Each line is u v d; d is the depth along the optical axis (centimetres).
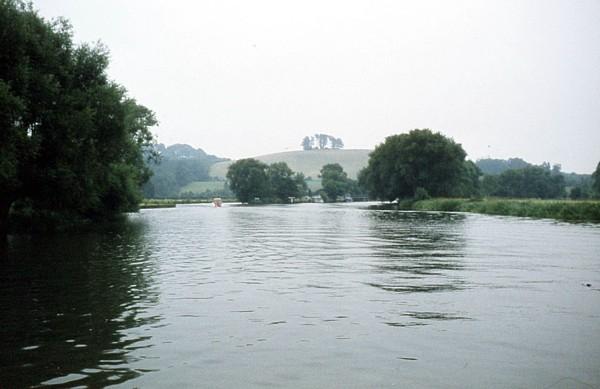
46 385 734
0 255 2412
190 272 1827
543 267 1930
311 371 785
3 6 2948
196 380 750
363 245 2853
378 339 955
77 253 2488
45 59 3369
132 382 743
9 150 2789
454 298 1335
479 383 736
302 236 3578
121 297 1368
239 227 4756
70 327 1054
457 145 11606
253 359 842
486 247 2695
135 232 4097
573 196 16212
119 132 3891
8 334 1003
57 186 3472
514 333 998
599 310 1192
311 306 1241
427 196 10669
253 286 1527
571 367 805
